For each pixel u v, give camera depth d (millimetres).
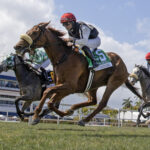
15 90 28469
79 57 5059
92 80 5293
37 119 4965
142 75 7711
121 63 5746
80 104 5969
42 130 5449
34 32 4867
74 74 4910
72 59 4965
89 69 5121
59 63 4914
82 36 5035
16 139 3824
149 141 4402
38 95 7004
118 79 5645
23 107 7074
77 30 5047
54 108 5215
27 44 4750
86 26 5102
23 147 3215
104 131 6031
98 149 3289
